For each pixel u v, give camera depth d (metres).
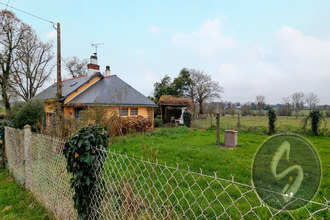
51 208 2.46
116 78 14.69
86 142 1.83
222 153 5.28
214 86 31.31
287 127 9.74
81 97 11.50
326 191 2.65
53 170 2.38
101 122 7.14
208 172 3.74
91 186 1.89
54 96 12.31
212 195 2.67
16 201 2.89
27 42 16.03
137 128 10.84
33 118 8.00
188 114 14.38
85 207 1.92
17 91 15.49
